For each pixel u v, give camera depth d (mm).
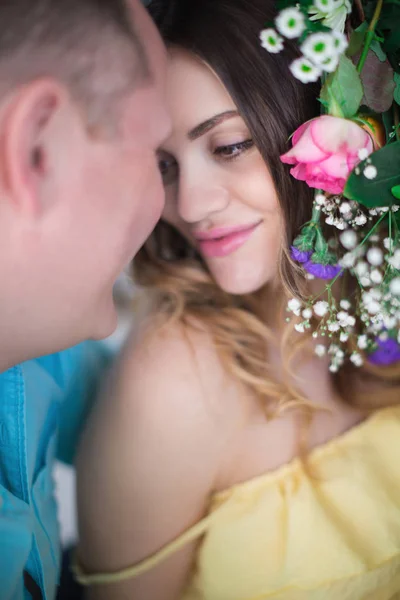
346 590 1101
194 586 1152
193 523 1126
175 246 1200
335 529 1102
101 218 608
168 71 884
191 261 1189
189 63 875
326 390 1205
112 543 1100
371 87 813
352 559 1094
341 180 790
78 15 564
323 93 794
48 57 542
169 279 1171
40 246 578
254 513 1103
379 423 1196
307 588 1090
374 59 813
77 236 595
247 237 996
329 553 1088
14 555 862
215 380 1113
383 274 1052
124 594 1116
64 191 570
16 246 568
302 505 1100
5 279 581
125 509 1076
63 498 2311
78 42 560
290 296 1021
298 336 1120
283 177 928
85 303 648
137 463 1062
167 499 1083
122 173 613
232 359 1139
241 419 1141
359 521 1119
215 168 940
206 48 859
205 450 1098
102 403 1103
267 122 890
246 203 964
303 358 1175
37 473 1027
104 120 584
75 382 1241
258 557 1091
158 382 1071
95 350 1331
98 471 1070
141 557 1104
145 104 622
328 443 1182
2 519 864
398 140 795
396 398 1205
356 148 769
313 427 1185
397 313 943
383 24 816
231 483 1155
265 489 1121
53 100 542
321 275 938
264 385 1142
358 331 1184
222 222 986
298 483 1123
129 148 614
